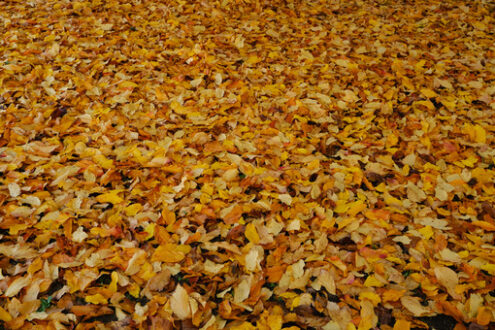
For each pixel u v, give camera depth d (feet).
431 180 8.39
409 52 13.58
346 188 8.36
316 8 16.93
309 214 7.66
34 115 10.09
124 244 7.02
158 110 10.61
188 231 7.34
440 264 6.78
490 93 11.35
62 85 11.47
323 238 7.05
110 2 16.61
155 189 8.07
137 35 14.30
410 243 7.21
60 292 6.30
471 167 8.87
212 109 10.64
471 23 15.72
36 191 7.99
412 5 17.43
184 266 6.80
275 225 7.37
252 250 6.88
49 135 9.58
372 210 7.68
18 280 6.30
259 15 16.12
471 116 10.43
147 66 12.34
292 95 11.14
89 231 7.31
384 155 9.26
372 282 6.46
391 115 10.61
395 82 12.10
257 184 8.32
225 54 13.35
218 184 8.29
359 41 14.30
